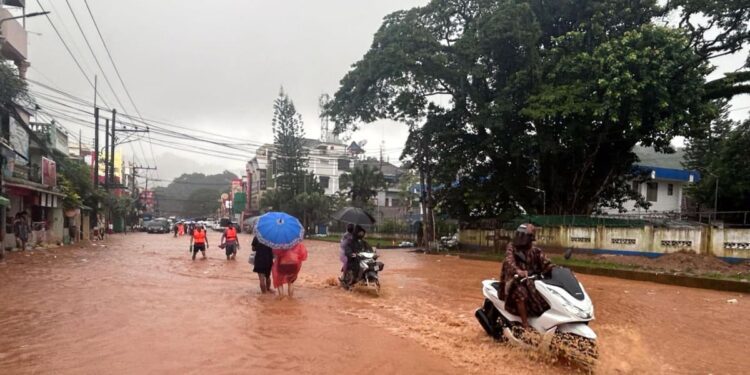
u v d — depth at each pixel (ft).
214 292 34.63
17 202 77.56
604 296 40.16
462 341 22.43
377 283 37.37
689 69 71.67
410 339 22.59
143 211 271.28
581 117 74.54
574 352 18.83
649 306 35.53
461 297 36.76
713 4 70.59
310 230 188.24
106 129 137.39
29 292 33.35
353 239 38.93
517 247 21.07
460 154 97.35
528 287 20.24
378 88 94.84
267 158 249.75
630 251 69.46
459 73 85.30
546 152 84.53
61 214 96.68
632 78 67.77
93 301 29.91
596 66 71.00
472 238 103.60
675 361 21.12
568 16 86.07
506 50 85.81
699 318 31.32
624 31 81.61
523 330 20.25
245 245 106.63
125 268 49.98
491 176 100.01
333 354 19.54
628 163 89.25
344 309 29.84
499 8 81.15
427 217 106.83
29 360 17.70
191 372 16.71
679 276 48.88
